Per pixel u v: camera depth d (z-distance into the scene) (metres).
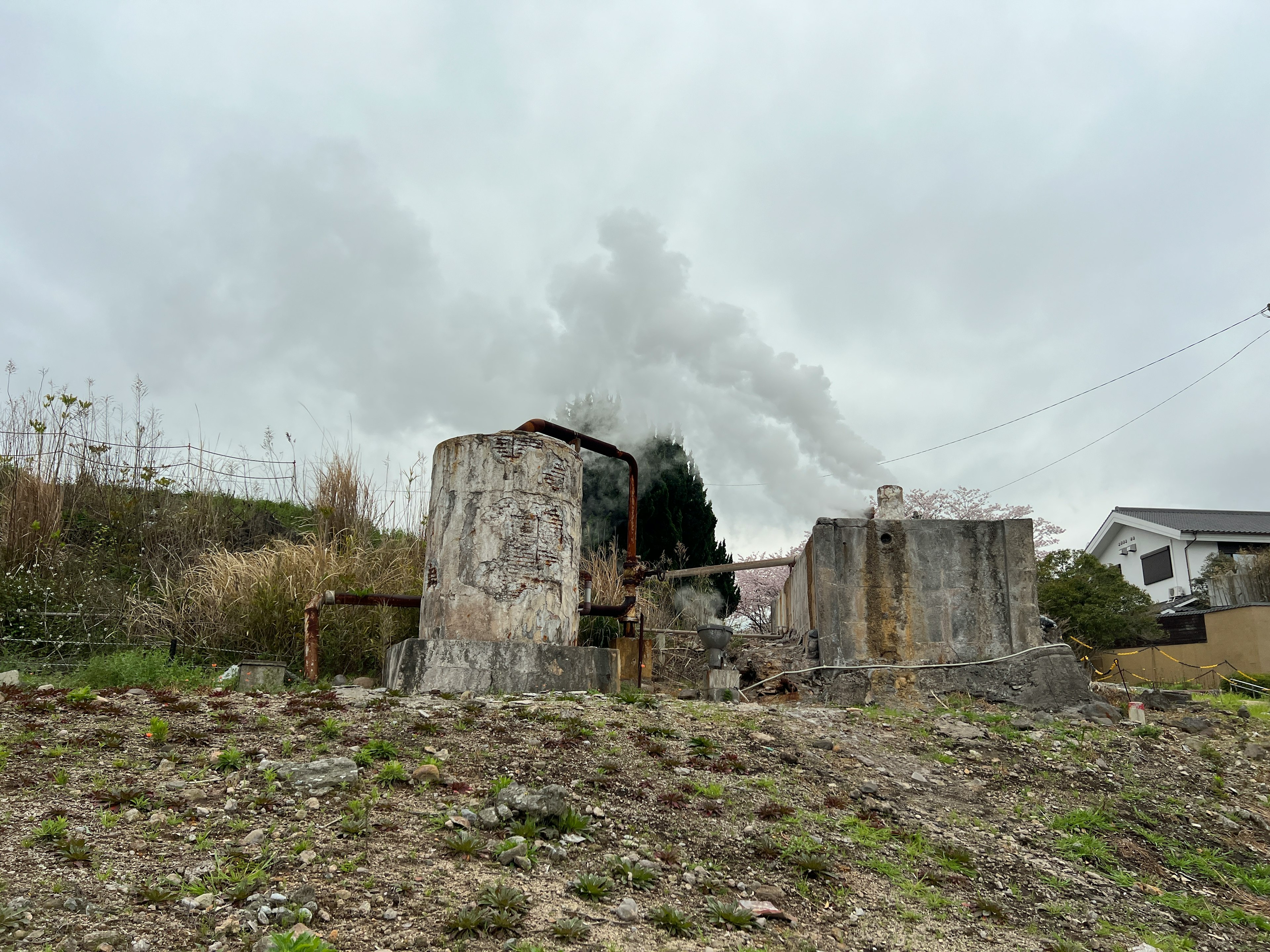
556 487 8.41
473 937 3.24
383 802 4.32
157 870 3.37
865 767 6.27
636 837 4.50
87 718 5.07
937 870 4.76
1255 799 6.73
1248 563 22.89
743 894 4.12
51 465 11.29
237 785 4.29
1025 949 4.02
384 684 8.19
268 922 3.09
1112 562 30.14
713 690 9.16
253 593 9.55
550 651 7.73
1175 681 15.93
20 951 2.70
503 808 4.36
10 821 3.58
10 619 9.05
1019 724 7.79
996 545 9.21
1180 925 4.65
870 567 9.20
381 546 11.89
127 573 10.81
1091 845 5.50
